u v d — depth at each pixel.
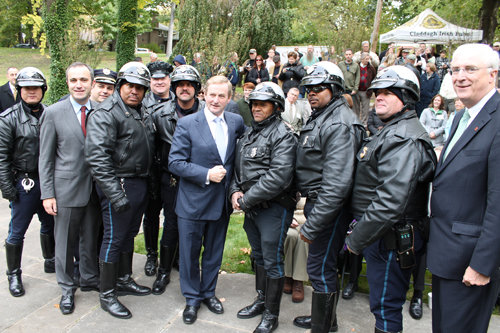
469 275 1.85
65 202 2.93
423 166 2.07
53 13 11.88
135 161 2.89
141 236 4.58
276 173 2.54
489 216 1.80
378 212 2.01
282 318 2.95
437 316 2.10
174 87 3.30
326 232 2.49
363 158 2.24
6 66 26.19
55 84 12.26
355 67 8.76
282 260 2.79
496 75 1.94
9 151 3.05
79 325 2.78
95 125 2.71
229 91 2.93
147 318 2.91
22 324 2.78
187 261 2.92
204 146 2.87
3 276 3.47
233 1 15.95
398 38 12.60
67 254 3.00
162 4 37.31
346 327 2.86
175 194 3.26
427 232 2.23
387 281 2.20
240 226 4.92
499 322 2.90
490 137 1.85
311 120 2.54
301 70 8.82
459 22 13.06
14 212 3.16
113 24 29.38
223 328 2.81
